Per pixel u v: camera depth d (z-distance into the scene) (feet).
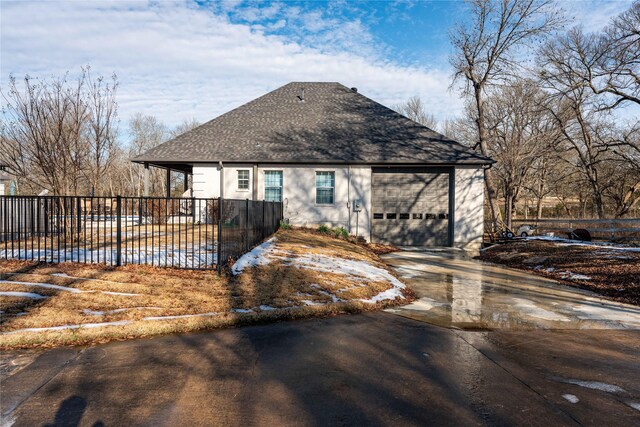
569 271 33.24
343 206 52.90
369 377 11.98
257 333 16.03
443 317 19.57
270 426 9.12
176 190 158.61
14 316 15.96
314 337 15.72
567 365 13.32
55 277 20.61
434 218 53.78
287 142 54.75
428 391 11.06
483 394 10.92
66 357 13.14
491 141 96.07
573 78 75.97
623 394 11.10
